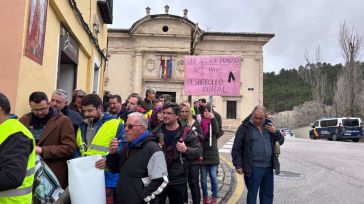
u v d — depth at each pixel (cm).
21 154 282
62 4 735
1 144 282
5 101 292
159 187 358
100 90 1439
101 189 386
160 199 450
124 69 3675
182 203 466
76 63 978
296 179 948
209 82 790
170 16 3578
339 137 3262
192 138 475
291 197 749
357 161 1328
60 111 461
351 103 4134
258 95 3659
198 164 556
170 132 473
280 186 855
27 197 299
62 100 468
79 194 372
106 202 429
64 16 753
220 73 787
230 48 3697
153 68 3641
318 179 955
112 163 395
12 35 496
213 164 654
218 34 3644
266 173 558
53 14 702
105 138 431
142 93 3634
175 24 3609
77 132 452
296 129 5478
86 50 1074
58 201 376
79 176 377
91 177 382
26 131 298
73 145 418
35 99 408
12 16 497
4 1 497
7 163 275
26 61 527
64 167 418
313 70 4956
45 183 373
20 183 278
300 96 9025
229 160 1253
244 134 558
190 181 551
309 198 744
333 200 730
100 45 1384
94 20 1196
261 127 559
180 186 461
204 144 657
